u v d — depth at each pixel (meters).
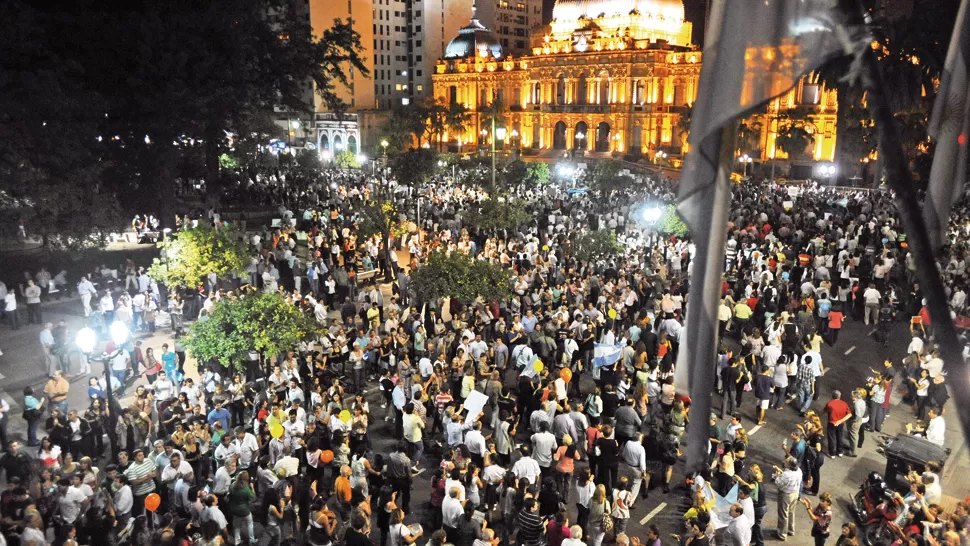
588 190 55.16
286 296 24.64
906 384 20.09
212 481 14.16
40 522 12.16
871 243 32.84
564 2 114.25
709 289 2.87
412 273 24.38
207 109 36.88
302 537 14.50
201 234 26.44
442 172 73.19
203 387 18.94
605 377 19.80
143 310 27.23
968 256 26.95
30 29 30.59
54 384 18.92
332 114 115.38
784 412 20.23
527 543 12.30
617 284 26.06
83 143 33.19
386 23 132.00
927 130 3.59
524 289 26.11
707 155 2.76
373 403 21.05
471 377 18.14
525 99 114.50
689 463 2.94
